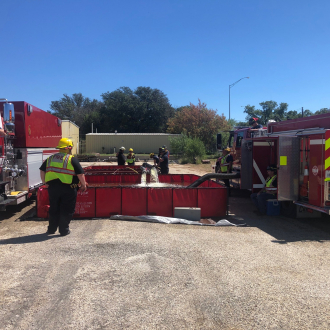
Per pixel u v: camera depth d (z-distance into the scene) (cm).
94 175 949
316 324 281
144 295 329
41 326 272
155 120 5719
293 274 389
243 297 328
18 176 692
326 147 565
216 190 704
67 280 360
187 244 498
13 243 490
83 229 577
